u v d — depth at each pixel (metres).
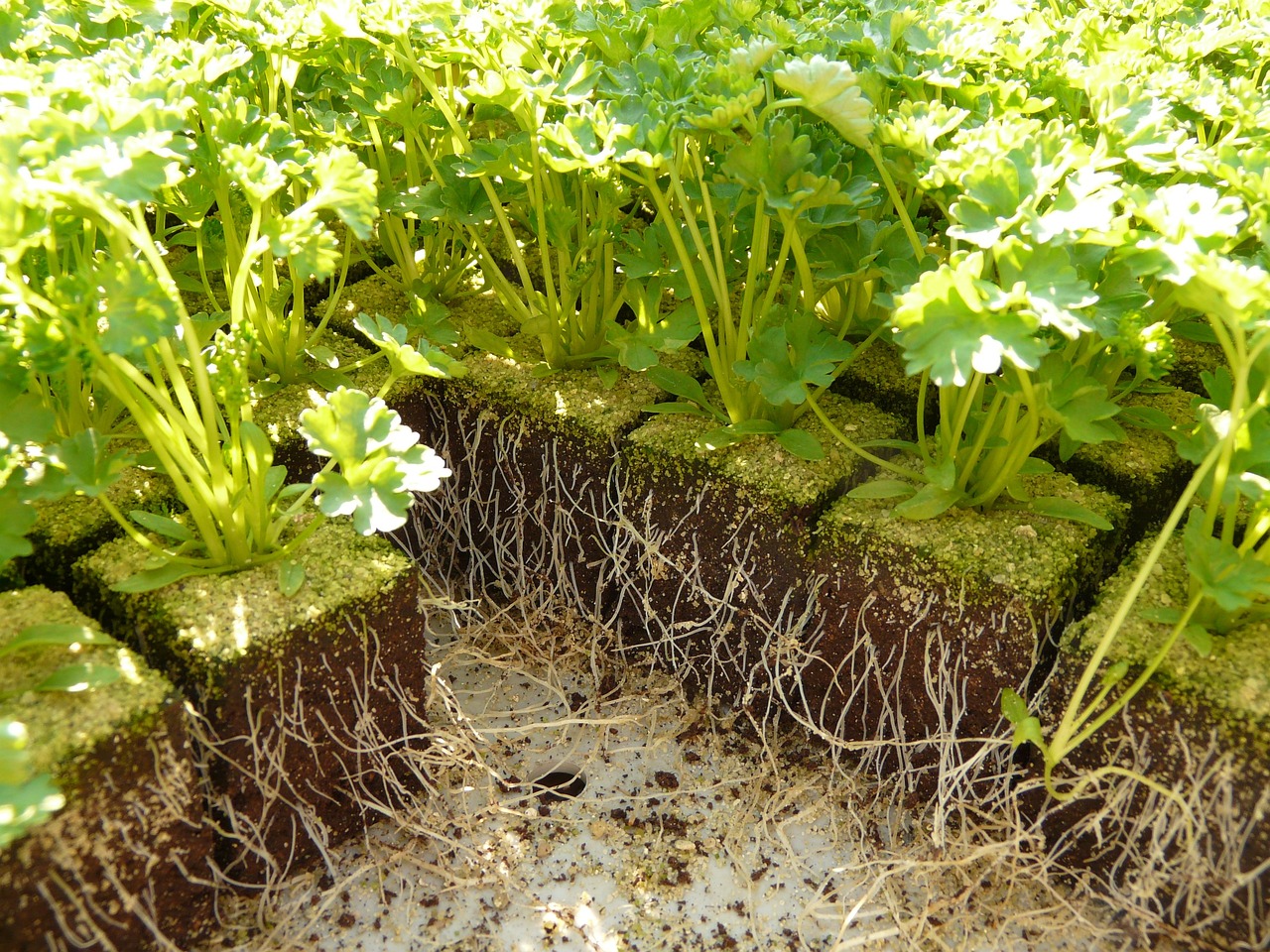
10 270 0.99
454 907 1.30
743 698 1.55
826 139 1.36
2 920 1.00
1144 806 1.21
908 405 1.61
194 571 1.24
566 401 1.61
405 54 1.49
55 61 1.47
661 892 1.32
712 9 1.59
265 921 1.26
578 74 1.39
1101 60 1.67
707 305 1.77
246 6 1.49
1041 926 1.26
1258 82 1.96
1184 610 1.24
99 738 1.03
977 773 1.34
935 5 1.67
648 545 1.55
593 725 1.56
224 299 1.79
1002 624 1.27
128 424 1.49
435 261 1.84
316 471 1.53
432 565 1.81
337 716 1.28
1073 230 1.10
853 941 1.24
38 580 1.32
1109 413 1.20
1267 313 1.04
